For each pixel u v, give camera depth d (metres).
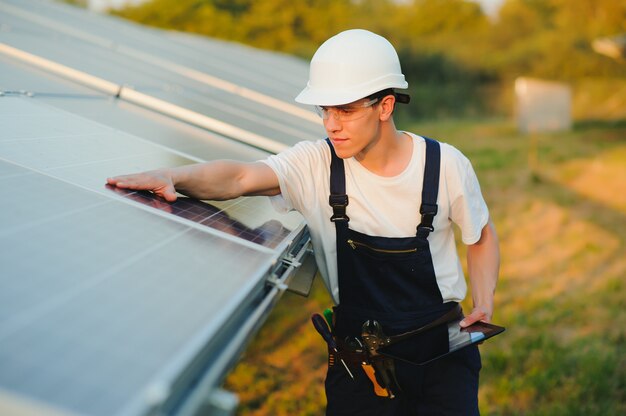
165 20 20.62
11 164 1.67
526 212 9.73
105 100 3.53
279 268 1.76
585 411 4.51
